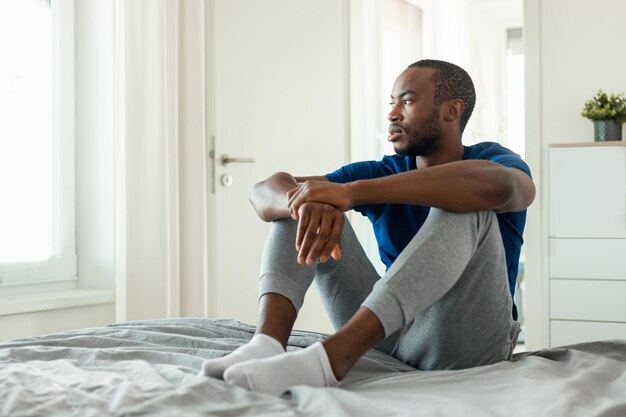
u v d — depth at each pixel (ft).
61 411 3.30
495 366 4.12
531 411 3.24
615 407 3.25
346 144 14.17
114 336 5.05
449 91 5.29
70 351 4.61
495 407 3.36
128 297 9.45
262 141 12.16
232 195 11.57
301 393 3.38
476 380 3.87
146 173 9.70
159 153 9.83
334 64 13.82
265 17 12.26
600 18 11.57
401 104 5.33
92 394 3.43
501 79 21.15
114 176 9.99
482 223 4.26
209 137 11.18
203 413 3.12
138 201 9.61
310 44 13.25
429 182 4.19
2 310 8.39
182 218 10.50
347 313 5.16
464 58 19.51
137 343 4.83
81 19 10.19
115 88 9.64
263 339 4.02
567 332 10.73
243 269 11.78
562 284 10.75
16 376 3.89
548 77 11.76
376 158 15.99
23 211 9.46
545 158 11.70
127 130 9.50
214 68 11.27
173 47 10.14
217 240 11.30
